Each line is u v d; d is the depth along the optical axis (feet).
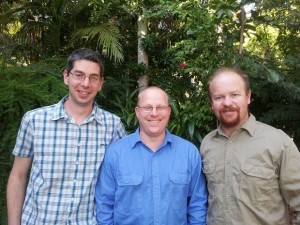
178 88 12.53
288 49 10.08
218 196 4.79
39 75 9.05
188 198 5.24
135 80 13.29
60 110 5.16
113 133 5.53
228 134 4.98
